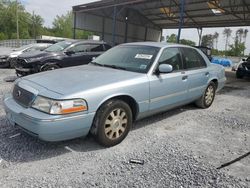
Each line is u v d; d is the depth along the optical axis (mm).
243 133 4625
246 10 20469
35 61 8078
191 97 5363
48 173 2980
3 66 12406
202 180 2975
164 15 26844
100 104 3498
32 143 3717
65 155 3434
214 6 20906
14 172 2965
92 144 3803
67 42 9156
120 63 4594
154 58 4395
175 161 3402
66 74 4004
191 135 4395
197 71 5375
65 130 3219
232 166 3346
